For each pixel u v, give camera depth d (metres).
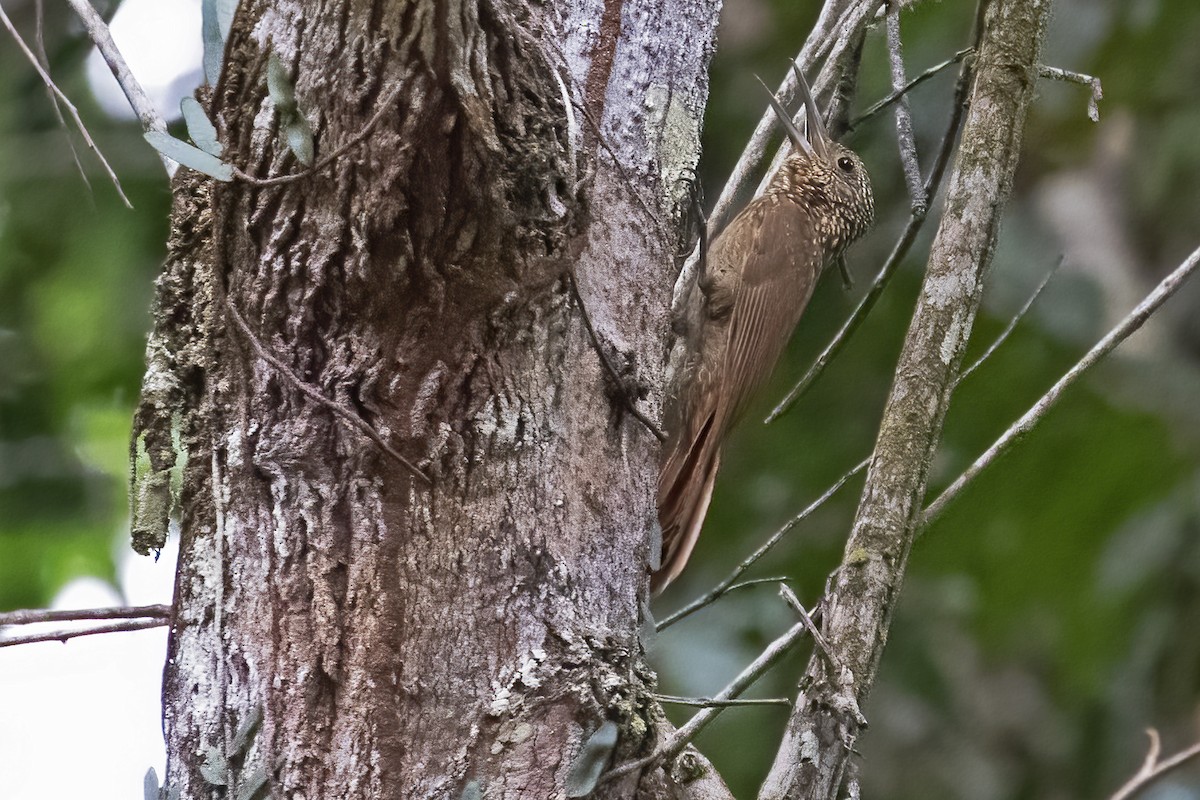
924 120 9.73
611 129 5.16
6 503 10.20
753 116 10.20
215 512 4.61
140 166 9.65
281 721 4.38
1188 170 10.61
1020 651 10.29
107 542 10.38
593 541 4.71
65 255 9.73
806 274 8.98
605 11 5.16
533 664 4.47
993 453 5.29
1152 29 10.30
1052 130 11.01
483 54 4.20
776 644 5.05
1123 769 9.78
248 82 4.48
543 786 4.36
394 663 4.40
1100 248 10.83
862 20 6.47
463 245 4.36
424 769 4.36
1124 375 10.19
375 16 4.20
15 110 9.63
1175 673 9.80
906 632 10.04
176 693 4.55
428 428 4.50
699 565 9.91
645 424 4.95
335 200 4.34
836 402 9.97
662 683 9.28
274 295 4.46
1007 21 5.44
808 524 9.81
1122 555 9.77
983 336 10.00
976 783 9.95
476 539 4.51
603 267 4.98
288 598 4.45
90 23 5.01
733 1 10.41
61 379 9.99
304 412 4.50
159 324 4.80
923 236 9.82
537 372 4.67
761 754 9.19
